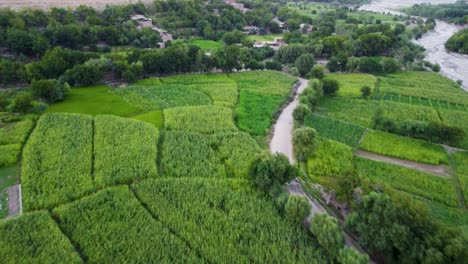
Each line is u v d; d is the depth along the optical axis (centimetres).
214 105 8400
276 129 7712
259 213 4753
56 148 5988
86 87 9331
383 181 5928
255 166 5384
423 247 3716
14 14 11975
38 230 4219
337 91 10469
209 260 4006
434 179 6044
